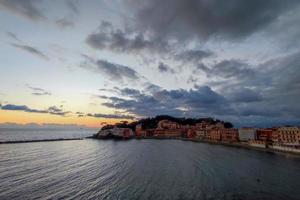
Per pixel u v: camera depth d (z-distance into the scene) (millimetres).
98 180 42875
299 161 67812
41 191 35844
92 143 149625
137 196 33125
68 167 57188
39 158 73875
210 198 32188
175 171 51094
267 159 72062
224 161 67125
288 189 37000
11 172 50281
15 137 183125
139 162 64750
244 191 35656
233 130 159125
